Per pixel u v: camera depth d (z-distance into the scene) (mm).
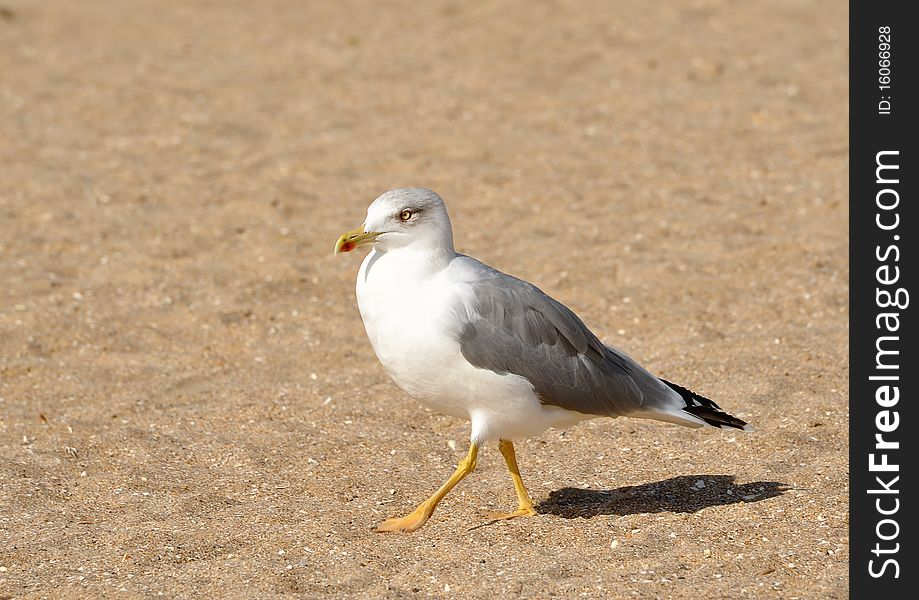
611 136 20031
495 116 21062
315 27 26438
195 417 11359
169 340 13344
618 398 9062
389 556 8461
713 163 18734
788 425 10727
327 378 12305
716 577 7934
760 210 16812
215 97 22188
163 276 15055
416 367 8688
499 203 17438
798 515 8914
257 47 25078
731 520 8859
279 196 17797
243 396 11844
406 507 9445
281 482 9961
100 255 15719
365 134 20375
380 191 17984
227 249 15984
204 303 14305
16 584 8125
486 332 8578
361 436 10891
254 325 13734
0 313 13844
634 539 8547
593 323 13586
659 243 15797
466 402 8844
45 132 20281
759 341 12758
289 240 16234
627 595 7672
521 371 8688
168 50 24828
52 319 13742
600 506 9336
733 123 20453
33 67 23531
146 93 22250
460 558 8359
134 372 12477
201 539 8773
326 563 8359
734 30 25750
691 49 24422
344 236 8578
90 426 11141
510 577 7984
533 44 24859
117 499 9648
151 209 17344
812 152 18969
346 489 9812
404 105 21719
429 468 10250
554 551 8422
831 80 22438
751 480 9648
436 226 8656
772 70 23125
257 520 9125
